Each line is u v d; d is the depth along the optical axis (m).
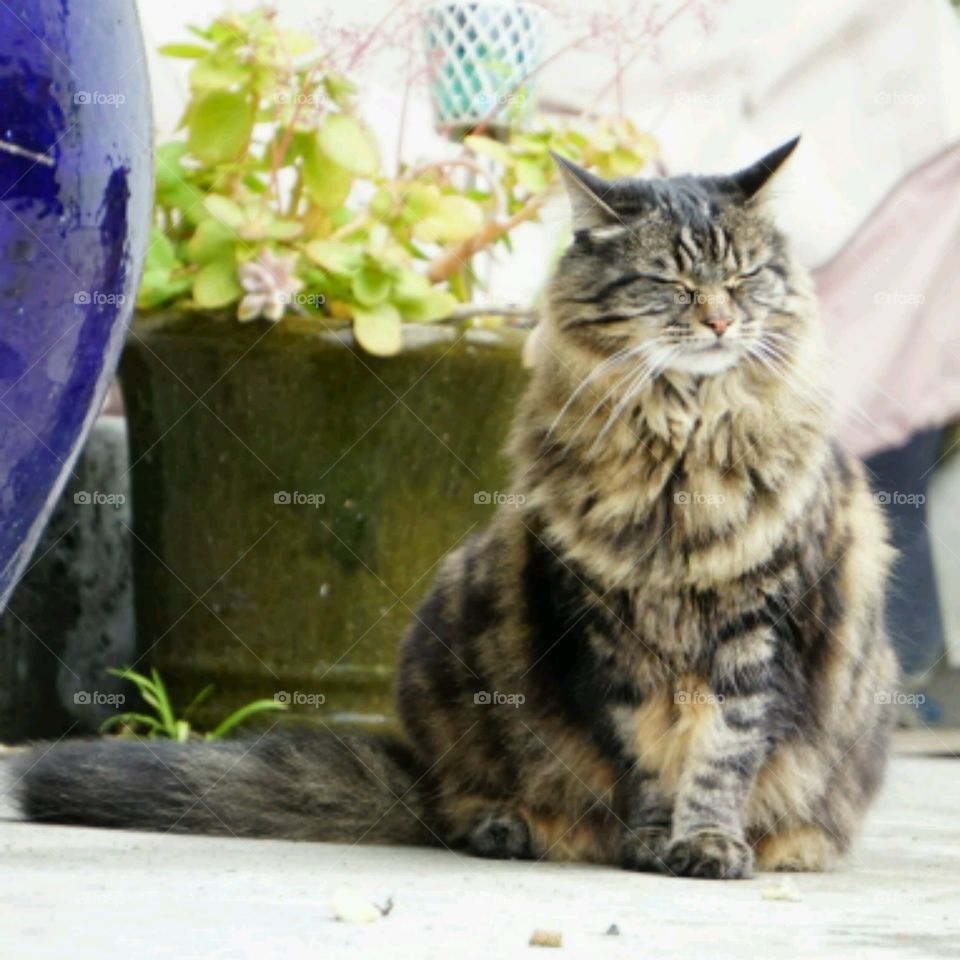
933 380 8.60
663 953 3.39
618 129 7.27
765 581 4.86
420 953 3.30
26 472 3.46
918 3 8.55
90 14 3.42
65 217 3.37
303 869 4.51
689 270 5.08
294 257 6.89
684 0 8.22
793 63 8.44
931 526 9.09
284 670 7.04
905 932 3.75
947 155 8.60
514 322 7.11
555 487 5.08
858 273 8.62
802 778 5.04
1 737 7.53
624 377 5.06
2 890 3.96
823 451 5.08
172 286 6.95
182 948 3.27
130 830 5.24
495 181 7.48
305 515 6.99
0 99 3.27
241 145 7.05
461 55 7.60
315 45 7.13
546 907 4.02
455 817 5.25
